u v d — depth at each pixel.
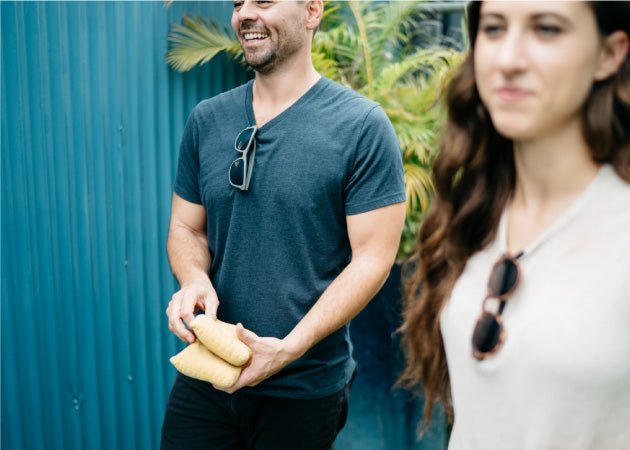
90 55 2.75
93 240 2.85
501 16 0.74
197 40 2.87
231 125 1.95
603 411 0.77
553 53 0.72
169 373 3.08
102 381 2.94
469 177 0.96
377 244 1.84
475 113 0.93
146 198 2.93
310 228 1.83
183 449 2.03
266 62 1.81
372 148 1.81
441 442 2.89
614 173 0.80
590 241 0.79
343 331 1.99
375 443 2.92
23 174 2.70
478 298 0.89
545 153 0.82
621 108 0.77
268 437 1.91
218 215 1.93
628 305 0.75
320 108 1.86
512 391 0.82
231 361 1.61
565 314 0.77
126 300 2.94
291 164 1.81
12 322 2.74
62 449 2.89
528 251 0.84
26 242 2.73
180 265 2.01
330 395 1.93
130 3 2.79
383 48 3.23
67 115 2.74
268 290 1.85
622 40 0.73
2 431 2.76
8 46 2.62
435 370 1.06
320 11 1.88
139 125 2.88
